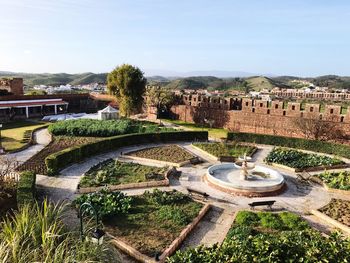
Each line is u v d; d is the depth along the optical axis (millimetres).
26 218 9008
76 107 61875
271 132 40375
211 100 47062
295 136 38156
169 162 25688
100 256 8562
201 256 8656
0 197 15516
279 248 8664
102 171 21594
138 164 24750
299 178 22891
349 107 33625
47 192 18531
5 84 58594
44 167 22891
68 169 23203
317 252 8305
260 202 16797
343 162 26922
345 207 17594
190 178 22484
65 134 35812
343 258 8164
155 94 52531
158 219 15031
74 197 17859
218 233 14453
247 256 8492
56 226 9305
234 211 16984
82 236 9000
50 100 56000
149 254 12023
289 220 14953
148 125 41812
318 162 26594
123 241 12875
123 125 37312
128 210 15812
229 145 32000
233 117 44219
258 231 14086
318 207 17984
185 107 50969
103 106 61375
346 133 34062
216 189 20266
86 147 26359
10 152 27891
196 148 31547
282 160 27172
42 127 41312
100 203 16031
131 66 50250
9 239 8430
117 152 29125
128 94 50344
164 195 17688
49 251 7637
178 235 13594
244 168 21406
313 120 35781
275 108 39656
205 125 47812
